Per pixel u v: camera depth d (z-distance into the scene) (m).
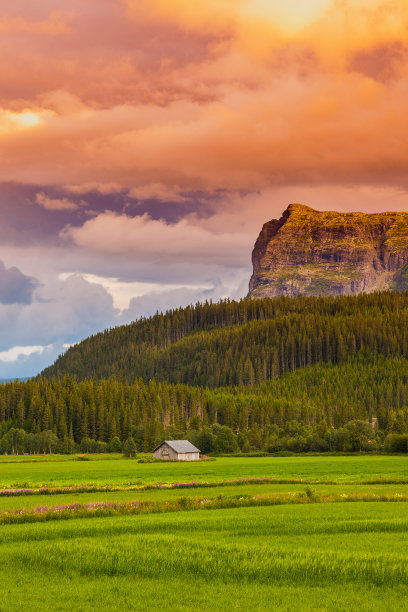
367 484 71.06
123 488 66.25
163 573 27.91
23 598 24.55
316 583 26.36
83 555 30.41
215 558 29.50
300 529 38.16
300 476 84.25
